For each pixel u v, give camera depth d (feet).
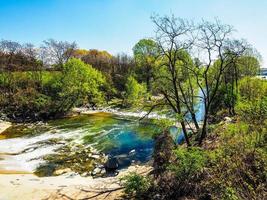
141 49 91.35
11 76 213.46
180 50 83.92
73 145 110.32
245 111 59.72
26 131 135.85
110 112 199.21
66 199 58.08
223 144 53.62
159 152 73.56
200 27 81.30
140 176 60.13
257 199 33.60
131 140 119.55
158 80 89.92
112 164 82.48
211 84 96.37
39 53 281.54
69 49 290.76
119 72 291.79
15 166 85.10
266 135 49.08
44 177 76.48
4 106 180.14
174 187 52.54
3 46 265.54
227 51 83.66
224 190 38.55
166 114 101.86
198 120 141.90
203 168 50.01
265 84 123.75
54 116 179.63
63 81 194.18
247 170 40.52
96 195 59.36
